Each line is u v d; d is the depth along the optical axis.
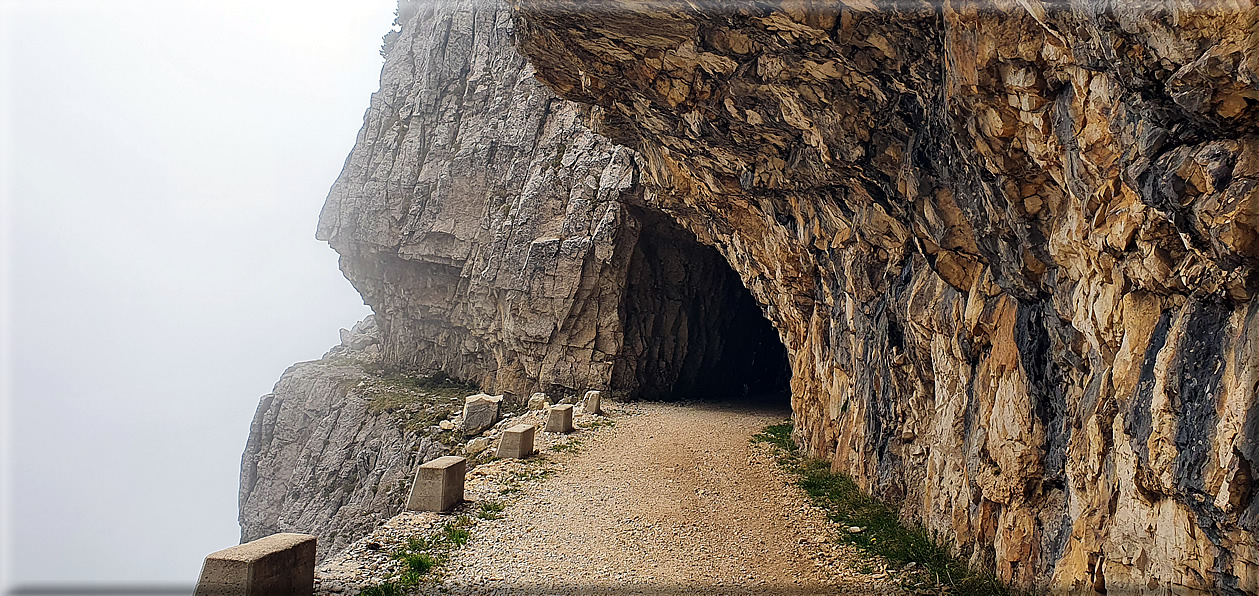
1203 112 3.61
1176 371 4.32
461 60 39.28
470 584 8.70
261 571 7.13
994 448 7.50
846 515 11.12
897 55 6.83
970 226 7.34
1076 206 5.27
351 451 35.03
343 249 43.38
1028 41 4.91
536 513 11.89
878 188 9.08
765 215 14.08
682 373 32.22
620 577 8.96
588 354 29.59
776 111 9.35
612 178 28.64
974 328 7.95
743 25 7.74
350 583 8.48
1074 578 5.69
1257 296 3.74
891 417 10.88
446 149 37.84
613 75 10.70
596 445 18.16
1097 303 5.23
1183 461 4.23
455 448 26.19
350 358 47.16
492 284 32.69
